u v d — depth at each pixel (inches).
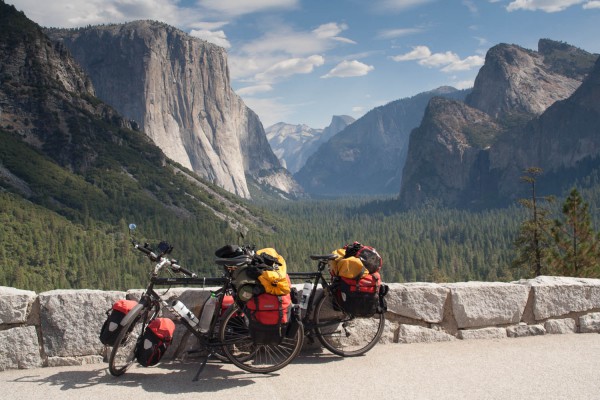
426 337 303.3
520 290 315.0
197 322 262.1
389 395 230.8
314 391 235.3
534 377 251.1
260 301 246.5
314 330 277.6
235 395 230.5
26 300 269.7
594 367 263.7
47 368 265.6
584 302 322.0
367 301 266.7
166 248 261.7
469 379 249.0
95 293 276.8
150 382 246.2
